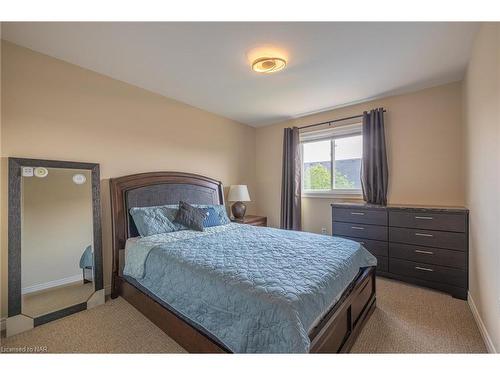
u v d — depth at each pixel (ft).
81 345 5.43
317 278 4.59
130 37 6.15
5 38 6.18
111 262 8.34
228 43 6.41
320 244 6.98
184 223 9.07
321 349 3.81
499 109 4.57
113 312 6.98
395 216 9.05
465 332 5.82
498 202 4.72
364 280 6.28
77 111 7.66
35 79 6.81
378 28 5.78
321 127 12.48
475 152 6.61
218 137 12.89
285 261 5.49
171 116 10.55
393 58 7.22
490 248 5.24
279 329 3.56
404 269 8.87
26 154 6.61
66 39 6.24
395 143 10.21
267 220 14.88
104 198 8.29
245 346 3.83
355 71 8.04
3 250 6.13
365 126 10.65
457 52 6.88
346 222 10.29
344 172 12.07
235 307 4.20
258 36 6.09
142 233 8.16
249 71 8.04
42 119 6.93
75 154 7.60
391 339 5.54
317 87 9.34
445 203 9.14
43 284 6.61
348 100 10.75
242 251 6.29
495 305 4.88
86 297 7.34
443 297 7.77
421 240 8.51
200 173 11.85
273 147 14.61
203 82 8.91
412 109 9.80
